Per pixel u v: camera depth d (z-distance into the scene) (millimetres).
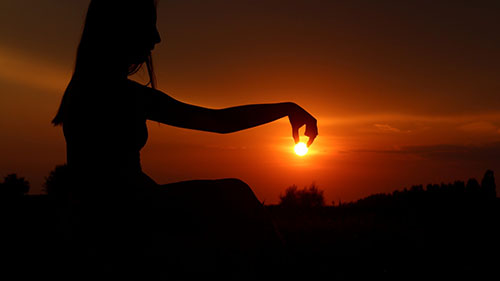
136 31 1668
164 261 1410
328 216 6746
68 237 1467
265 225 1472
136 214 1456
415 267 3461
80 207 1495
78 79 1609
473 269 3475
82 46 1650
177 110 1669
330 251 3836
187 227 1442
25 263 1788
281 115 1676
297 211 7586
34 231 2029
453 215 6648
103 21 1640
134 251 1422
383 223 5941
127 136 1569
